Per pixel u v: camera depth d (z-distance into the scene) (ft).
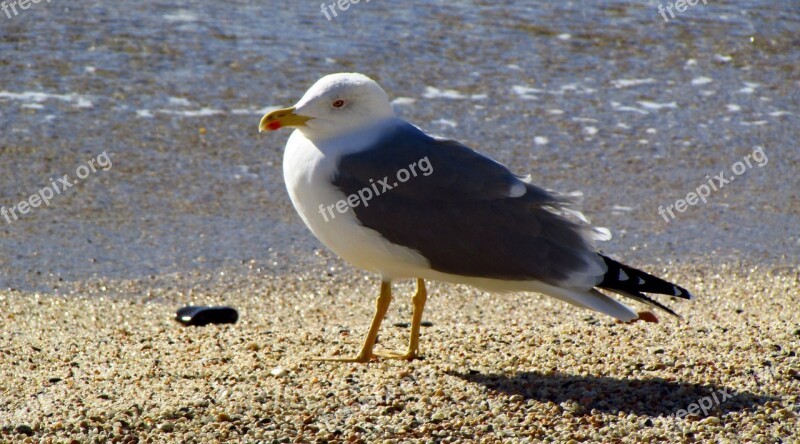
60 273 45.27
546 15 79.15
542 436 27.17
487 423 27.96
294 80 66.08
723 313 41.22
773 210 53.72
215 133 59.72
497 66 70.13
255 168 56.70
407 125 32.40
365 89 31.71
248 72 66.90
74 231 49.42
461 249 30.83
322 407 28.81
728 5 81.56
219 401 29.17
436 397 29.71
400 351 34.32
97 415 27.96
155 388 30.50
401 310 42.39
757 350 33.12
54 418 27.84
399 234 31.04
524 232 30.63
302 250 48.78
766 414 28.19
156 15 75.15
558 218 30.96
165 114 61.41
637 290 30.53
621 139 61.21
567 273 30.32
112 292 43.75
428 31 74.84
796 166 58.85
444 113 63.21
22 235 48.70
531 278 30.66
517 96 66.13
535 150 59.41
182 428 27.35
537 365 32.30
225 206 52.75
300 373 31.96
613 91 67.62
